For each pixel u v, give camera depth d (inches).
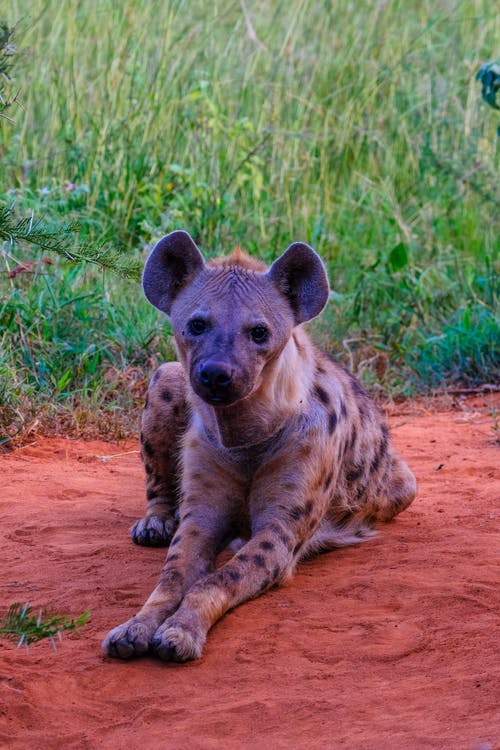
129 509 379.2
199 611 263.9
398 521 367.9
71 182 695.1
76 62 749.9
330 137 785.6
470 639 257.4
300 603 287.4
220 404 282.7
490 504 380.8
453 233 754.8
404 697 229.1
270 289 301.6
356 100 802.2
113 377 541.3
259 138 754.8
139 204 693.3
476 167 743.1
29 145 708.0
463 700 225.8
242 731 216.8
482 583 293.7
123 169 706.2
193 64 782.5
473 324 640.4
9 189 649.6
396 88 826.2
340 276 689.0
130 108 733.3
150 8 783.7
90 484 410.0
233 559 288.8
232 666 249.1
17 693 230.7
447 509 378.0
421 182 777.6
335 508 341.1
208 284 299.3
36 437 476.4
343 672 243.6
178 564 291.1
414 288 674.8
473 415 544.7
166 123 733.3
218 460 313.4
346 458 341.7
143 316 588.1
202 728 217.8
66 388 526.3
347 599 288.8
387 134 802.8
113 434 489.1
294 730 216.5
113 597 290.7
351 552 337.1
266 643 260.4
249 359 283.9
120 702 231.1
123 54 748.0
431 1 907.4
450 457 455.2
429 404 568.7
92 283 599.8
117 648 251.1
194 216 683.4
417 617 273.3
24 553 327.9
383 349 629.6
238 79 789.2
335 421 323.9
